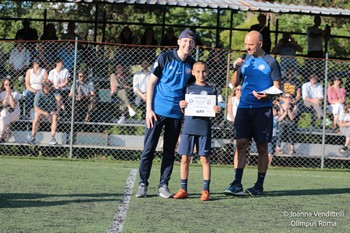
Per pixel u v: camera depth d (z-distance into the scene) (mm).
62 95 16062
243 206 9516
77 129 16172
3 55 16828
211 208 9234
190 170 14297
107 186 11109
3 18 19078
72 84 16188
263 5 17031
